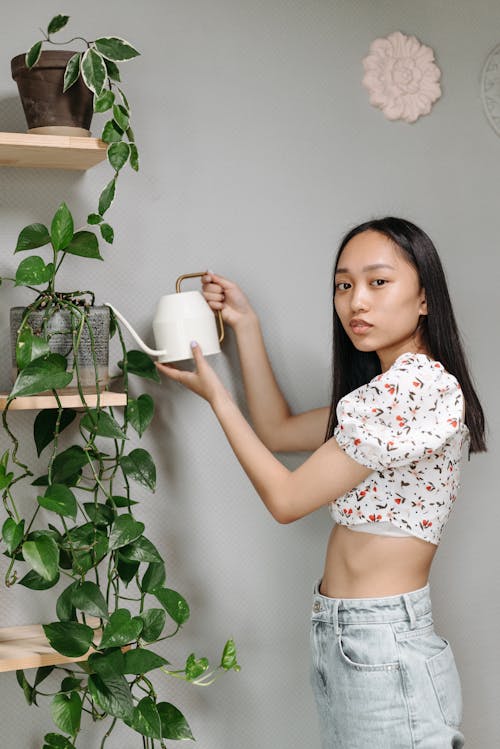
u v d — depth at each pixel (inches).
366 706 62.1
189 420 74.7
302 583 78.5
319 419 76.0
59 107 62.1
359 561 64.0
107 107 60.6
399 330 64.3
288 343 77.7
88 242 62.3
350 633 63.3
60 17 61.1
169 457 74.2
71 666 70.7
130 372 69.6
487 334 83.7
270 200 76.5
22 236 62.1
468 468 83.3
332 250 78.6
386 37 79.7
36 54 60.1
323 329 78.7
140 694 73.7
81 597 60.9
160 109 72.9
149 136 72.7
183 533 74.7
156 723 61.8
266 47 76.0
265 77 76.1
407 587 64.1
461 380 65.8
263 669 77.3
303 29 77.2
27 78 61.7
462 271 82.8
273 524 77.5
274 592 77.6
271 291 76.9
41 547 57.1
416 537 63.4
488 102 83.0
